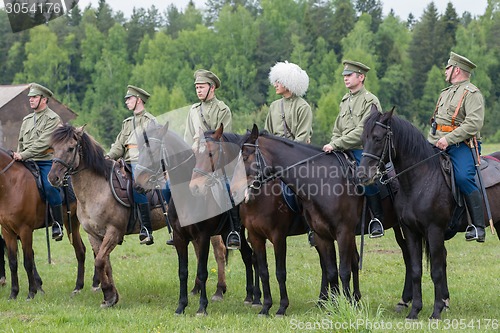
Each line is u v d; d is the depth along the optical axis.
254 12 97.19
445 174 9.62
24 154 12.00
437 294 9.60
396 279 13.33
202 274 10.46
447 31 77.94
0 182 11.70
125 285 13.05
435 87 65.12
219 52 68.88
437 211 9.50
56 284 13.53
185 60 69.62
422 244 10.30
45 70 67.50
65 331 9.39
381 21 92.19
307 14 79.69
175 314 10.45
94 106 63.69
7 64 70.44
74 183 11.14
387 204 10.32
